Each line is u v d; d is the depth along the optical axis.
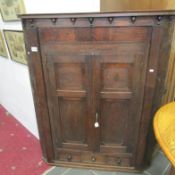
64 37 1.09
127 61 1.11
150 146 1.43
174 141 0.76
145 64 1.10
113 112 1.30
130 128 1.34
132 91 1.20
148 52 1.06
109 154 1.47
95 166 1.55
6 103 2.54
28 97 1.83
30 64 1.21
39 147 1.88
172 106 1.02
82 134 1.43
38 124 1.44
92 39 1.07
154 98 1.21
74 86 1.24
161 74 1.15
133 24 1.01
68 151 1.52
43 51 1.15
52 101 1.32
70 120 1.38
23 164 1.67
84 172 1.55
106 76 1.17
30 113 1.92
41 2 1.31
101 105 1.28
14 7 1.44
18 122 2.32
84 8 1.35
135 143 1.39
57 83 1.25
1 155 1.79
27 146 1.90
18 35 1.52
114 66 1.14
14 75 1.94
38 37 1.11
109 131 1.38
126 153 1.45
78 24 1.04
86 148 1.47
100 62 1.13
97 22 1.02
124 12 0.98
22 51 1.57
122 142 1.41
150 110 1.24
